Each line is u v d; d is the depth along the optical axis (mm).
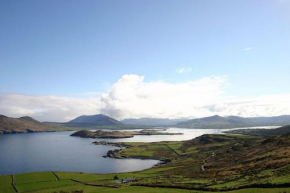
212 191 64875
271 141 145125
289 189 51281
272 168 77750
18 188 100938
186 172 121625
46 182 110562
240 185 63938
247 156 127562
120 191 79000
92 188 93625
